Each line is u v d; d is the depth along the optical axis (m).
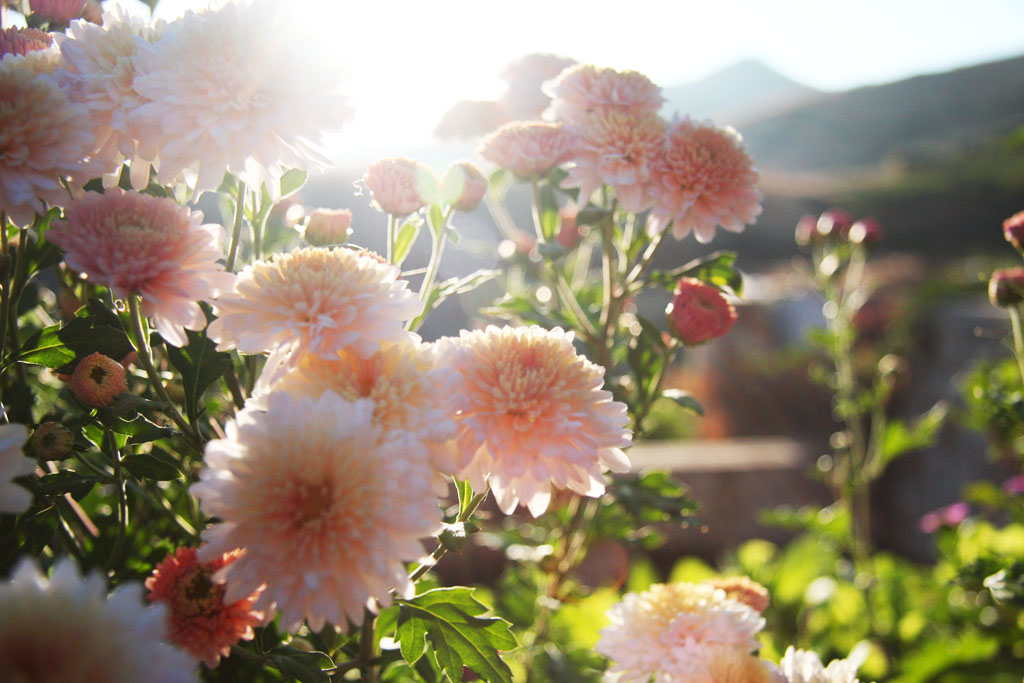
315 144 0.35
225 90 0.34
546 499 0.36
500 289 0.99
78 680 0.24
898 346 1.86
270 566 0.29
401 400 0.31
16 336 0.38
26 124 0.32
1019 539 0.95
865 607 1.01
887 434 0.99
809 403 2.13
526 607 0.62
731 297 0.53
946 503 1.51
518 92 0.60
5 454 0.29
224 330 0.32
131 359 0.44
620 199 0.47
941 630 0.99
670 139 0.47
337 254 0.33
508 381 0.33
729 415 2.17
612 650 0.41
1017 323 0.59
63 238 0.32
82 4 0.43
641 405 0.53
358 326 0.31
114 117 0.35
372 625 0.37
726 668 0.37
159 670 0.25
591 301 0.70
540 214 0.52
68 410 0.45
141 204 0.34
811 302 2.35
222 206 0.50
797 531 1.31
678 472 1.28
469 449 0.32
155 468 0.36
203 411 0.38
